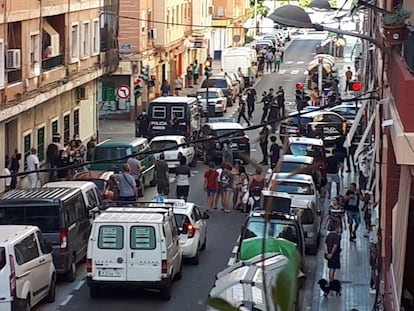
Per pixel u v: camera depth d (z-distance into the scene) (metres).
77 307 26.09
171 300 26.88
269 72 101.19
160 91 79.94
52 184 31.59
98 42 56.50
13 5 40.66
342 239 34.62
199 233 31.73
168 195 41.47
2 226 25.16
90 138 53.19
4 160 41.06
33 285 24.58
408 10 20.33
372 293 27.50
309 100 68.25
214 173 40.41
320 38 136.00
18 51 40.72
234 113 74.00
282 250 21.31
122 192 36.97
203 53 102.06
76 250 29.12
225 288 19.25
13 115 40.41
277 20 20.16
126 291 27.67
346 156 44.72
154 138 51.03
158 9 77.50
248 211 40.00
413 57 16.03
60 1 48.34
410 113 15.27
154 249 26.33
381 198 24.94
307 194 34.12
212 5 105.00
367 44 48.97
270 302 6.24
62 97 51.22
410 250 19.94
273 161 46.28
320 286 27.59
